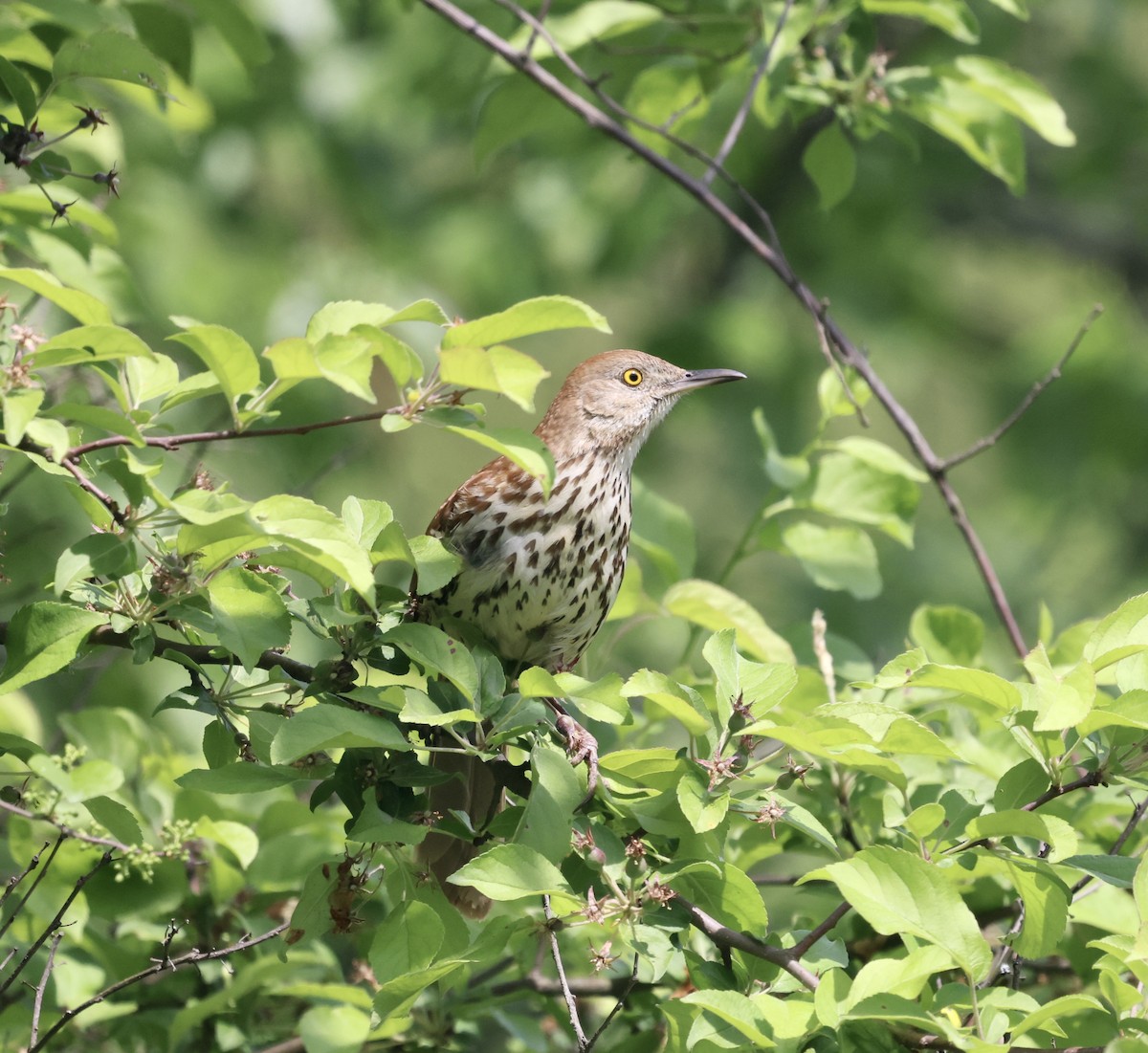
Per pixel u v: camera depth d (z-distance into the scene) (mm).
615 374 10227
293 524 5859
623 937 6129
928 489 22844
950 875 6703
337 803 9156
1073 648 8914
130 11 9953
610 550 9164
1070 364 22906
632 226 21000
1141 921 5637
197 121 11133
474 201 21203
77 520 13945
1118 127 22781
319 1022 7668
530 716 6297
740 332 22000
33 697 13133
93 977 8406
